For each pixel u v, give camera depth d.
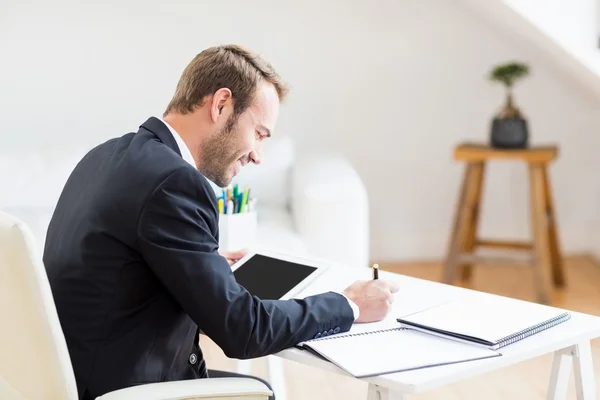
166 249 1.61
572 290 4.29
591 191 4.86
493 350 1.63
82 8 4.32
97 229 1.66
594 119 4.79
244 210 3.28
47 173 3.80
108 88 4.41
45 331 1.52
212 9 4.47
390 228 4.84
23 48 4.29
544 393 3.09
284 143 3.98
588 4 3.90
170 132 1.81
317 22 4.57
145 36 4.41
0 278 1.51
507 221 4.87
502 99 4.75
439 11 4.64
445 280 4.32
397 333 1.74
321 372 3.33
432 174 4.80
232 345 1.64
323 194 3.46
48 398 1.56
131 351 1.68
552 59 4.42
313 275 2.07
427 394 3.09
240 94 1.81
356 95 4.67
